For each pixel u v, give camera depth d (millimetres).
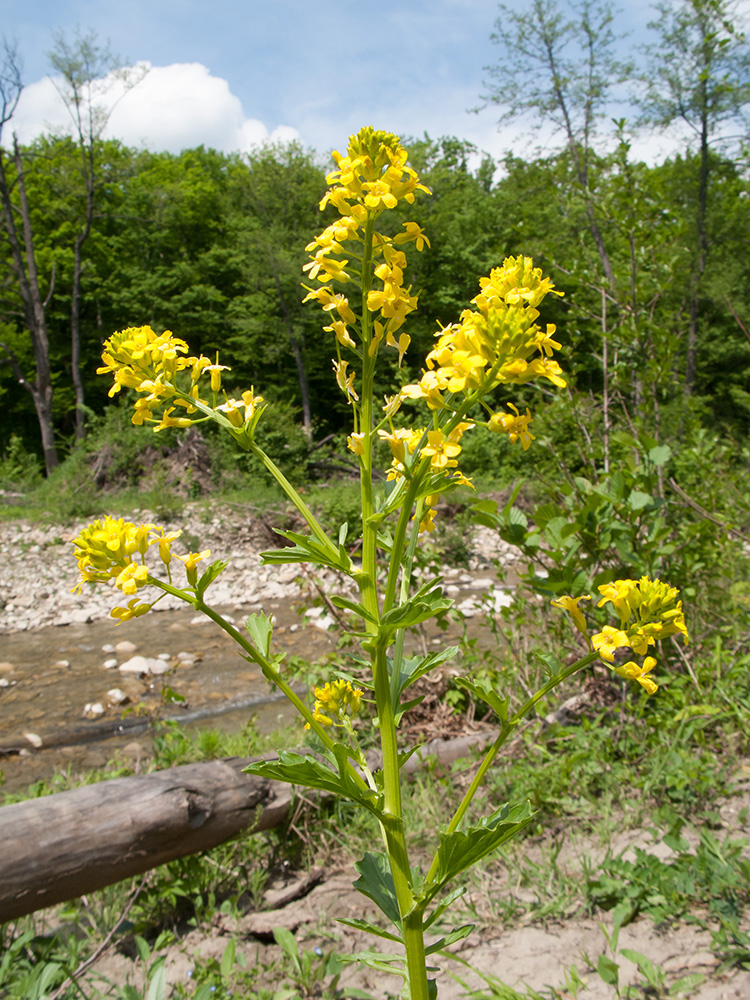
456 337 998
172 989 2189
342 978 2221
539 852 2738
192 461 14922
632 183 4211
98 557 1010
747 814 2709
